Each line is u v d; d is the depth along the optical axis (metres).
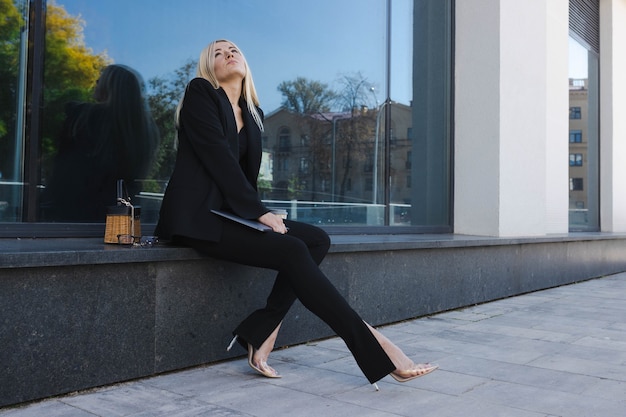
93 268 2.67
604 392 2.90
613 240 9.10
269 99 5.30
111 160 4.17
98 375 2.71
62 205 3.89
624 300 6.03
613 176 10.77
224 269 3.25
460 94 6.68
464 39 6.64
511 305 5.64
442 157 6.75
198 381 2.93
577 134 10.04
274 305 3.02
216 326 3.22
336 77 5.88
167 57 4.53
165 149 4.52
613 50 10.78
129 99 4.29
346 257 4.09
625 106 11.30
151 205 4.44
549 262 7.04
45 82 3.81
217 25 4.89
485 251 5.74
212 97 2.96
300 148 5.55
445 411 2.57
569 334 4.30
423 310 4.89
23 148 3.70
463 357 3.57
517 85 6.67
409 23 6.61
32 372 2.48
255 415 2.47
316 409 2.56
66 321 2.58
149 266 2.90
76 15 3.98
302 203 5.56
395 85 6.44
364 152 6.12
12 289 2.40
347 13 6.00
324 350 3.63
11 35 3.66
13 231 3.50
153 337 2.93
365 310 4.27
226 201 2.93
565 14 9.01
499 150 6.40
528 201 6.86
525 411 2.60
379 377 2.73
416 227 6.38
